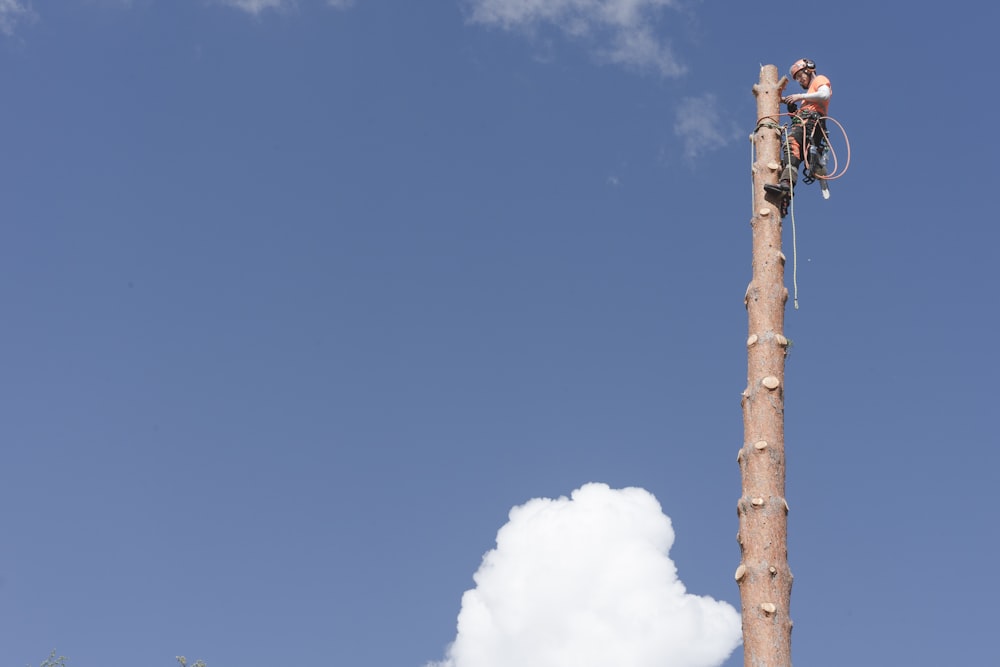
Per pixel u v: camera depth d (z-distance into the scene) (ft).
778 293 36.40
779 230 37.86
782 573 32.09
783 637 31.27
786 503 33.14
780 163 39.40
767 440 33.71
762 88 40.93
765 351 35.14
